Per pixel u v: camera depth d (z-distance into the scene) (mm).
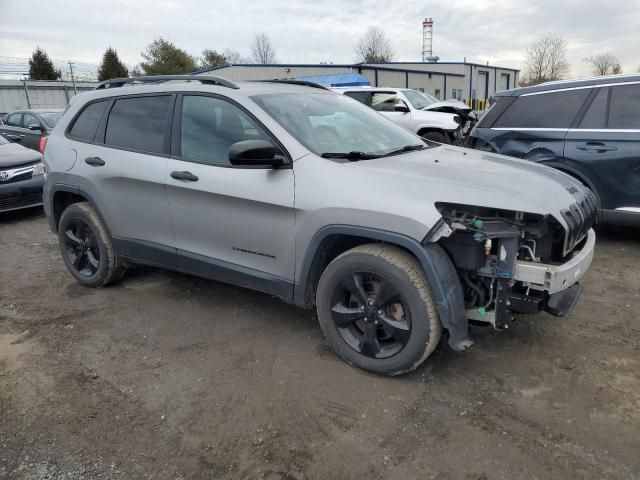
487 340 3529
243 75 35688
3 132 12867
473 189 2848
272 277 3461
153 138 4016
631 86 5289
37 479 2408
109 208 4309
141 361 3436
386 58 58531
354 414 2801
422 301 2840
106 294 4598
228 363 3369
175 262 4023
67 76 64500
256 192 3344
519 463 2402
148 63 59906
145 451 2578
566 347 3414
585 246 3221
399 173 3039
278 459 2492
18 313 4262
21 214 8305
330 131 3627
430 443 2557
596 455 2432
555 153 5598
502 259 2799
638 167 5137
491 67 52562
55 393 3088
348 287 3121
